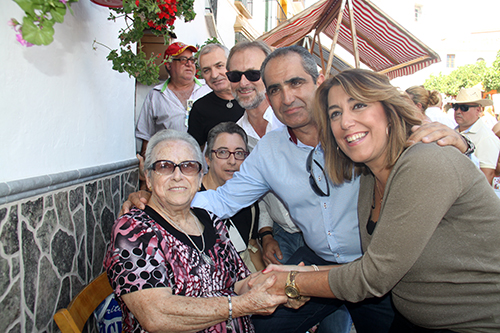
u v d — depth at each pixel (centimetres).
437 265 127
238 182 220
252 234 265
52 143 195
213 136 245
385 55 670
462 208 121
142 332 148
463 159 121
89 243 237
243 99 279
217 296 163
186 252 162
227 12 834
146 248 148
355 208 192
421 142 128
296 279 162
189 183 169
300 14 516
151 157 169
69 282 205
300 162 199
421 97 360
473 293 125
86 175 230
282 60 184
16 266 153
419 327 149
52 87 194
